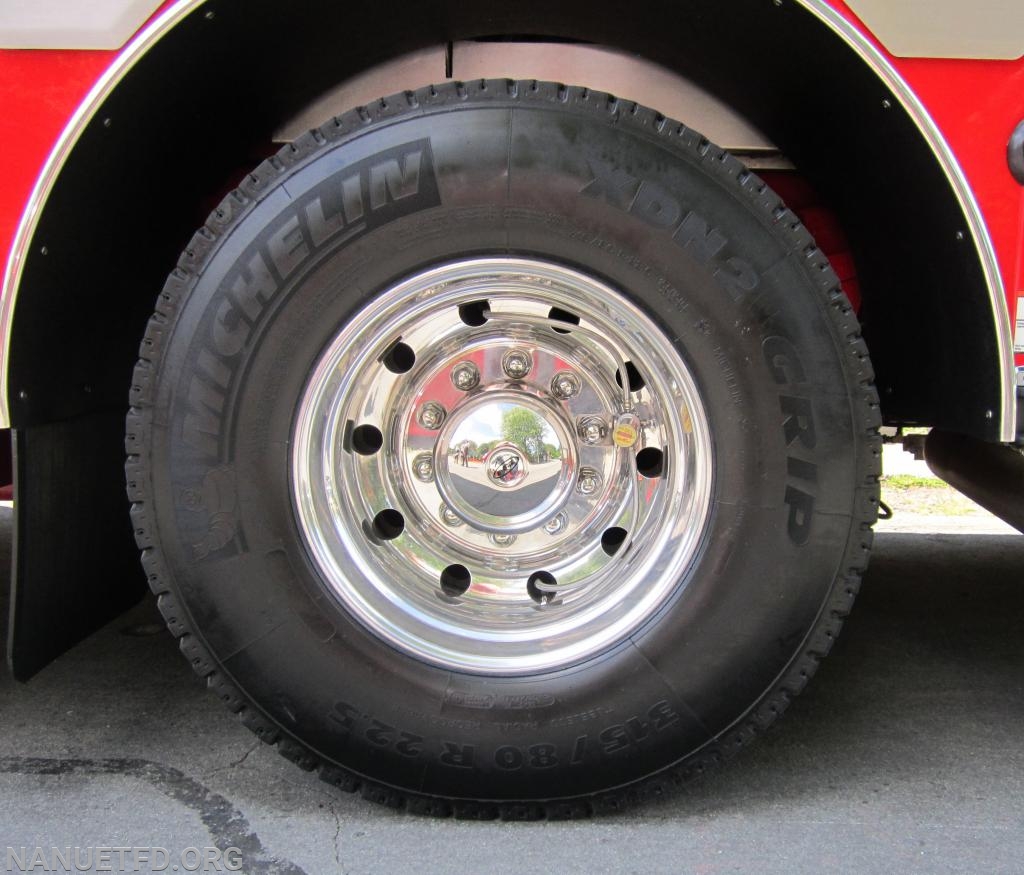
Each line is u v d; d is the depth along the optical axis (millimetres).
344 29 2010
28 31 1862
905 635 3119
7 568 3750
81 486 2283
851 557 1916
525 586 2088
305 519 1913
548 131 1840
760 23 1918
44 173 1865
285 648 1909
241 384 1879
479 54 2201
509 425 2074
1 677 2674
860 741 2344
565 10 2008
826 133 2141
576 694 1917
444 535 2102
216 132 2199
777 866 1819
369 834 1921
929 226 2043
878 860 1842
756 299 1884
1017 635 3125
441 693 1915
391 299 1905
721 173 1861
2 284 1913
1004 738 2363
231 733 2348
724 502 1919
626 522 2086
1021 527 2432
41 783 2100
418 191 1849
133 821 1956
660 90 2232
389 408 2064
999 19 1872
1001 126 1903
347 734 1932
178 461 1878
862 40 1856
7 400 1943
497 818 1975
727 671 1926
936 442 3047
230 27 1884
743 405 1906
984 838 1919
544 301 1967
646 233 1865
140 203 2184
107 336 2311
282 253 1856
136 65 1836
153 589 1911
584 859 1839
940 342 2152
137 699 2539
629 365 2041
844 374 1895
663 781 1976
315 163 1850
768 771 2188
